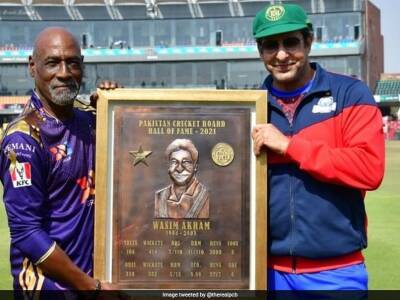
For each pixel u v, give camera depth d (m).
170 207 3.33
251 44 50.91
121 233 3.32
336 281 3.30
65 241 3.21
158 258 3.33
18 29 51.59
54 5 51.66
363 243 3.36
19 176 3.08
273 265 3.43
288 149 3.18
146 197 3.33
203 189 3.34
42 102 3.26
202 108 3.35
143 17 51.62
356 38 50.25
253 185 3.34
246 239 3.34
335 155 3.14
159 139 3.35
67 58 3.19
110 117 3.35
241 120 3.35
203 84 51.03
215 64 50.72
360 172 3.14
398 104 50.75
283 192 3.32
